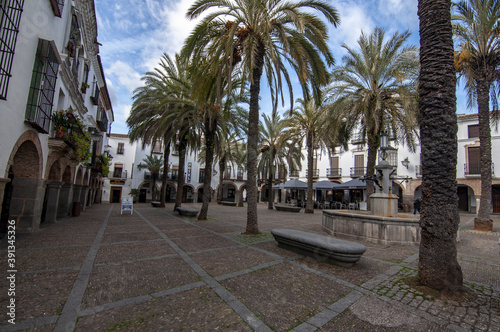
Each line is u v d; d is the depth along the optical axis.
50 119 7.50
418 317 2.88
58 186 10.00
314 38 8.46
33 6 6.07
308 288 3.66
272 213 18.81
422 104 4.03
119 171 34.69
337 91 12.08
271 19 8.41
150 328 2.50
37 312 2.71
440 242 3.61
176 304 3.04
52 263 4.45
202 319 2.71
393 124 11.65
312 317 2.83
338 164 31.62
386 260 5.26
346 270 4.52
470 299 3.32
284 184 28.27
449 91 3.84
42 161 7.49
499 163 20.72
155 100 15.75
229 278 3.96
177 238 7.11
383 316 2.89
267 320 2.74
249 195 8.23
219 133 14.52
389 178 9.05
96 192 26.92
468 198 22.89
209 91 9.94
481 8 9.79
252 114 8.58
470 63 10.82
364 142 14.81
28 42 5.90
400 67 10.93
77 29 9.73
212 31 8.90
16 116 5.59
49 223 9.58
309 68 9.10
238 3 8.29
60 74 8.45
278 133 23.05
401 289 3.66
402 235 6.86
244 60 8.40
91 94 15.50
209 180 12.43
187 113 12.93
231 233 8.23
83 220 11.02
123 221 11.00
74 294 3.21
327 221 9.07
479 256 5.82
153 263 4.62
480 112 10.72
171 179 36.06
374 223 7.20
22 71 5.70
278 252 5.71
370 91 11.55
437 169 3.74
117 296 3.20
